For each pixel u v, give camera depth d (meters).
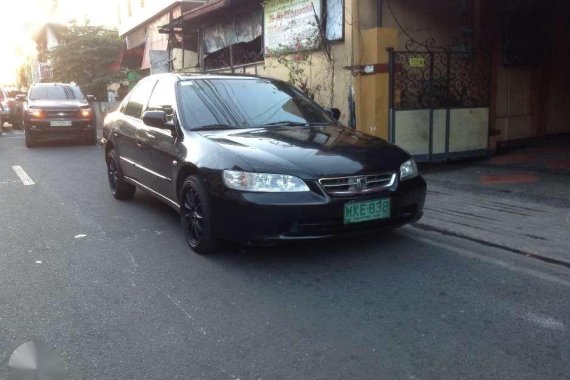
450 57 9.36
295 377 3.08
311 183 4.50
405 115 9.02
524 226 5.80
